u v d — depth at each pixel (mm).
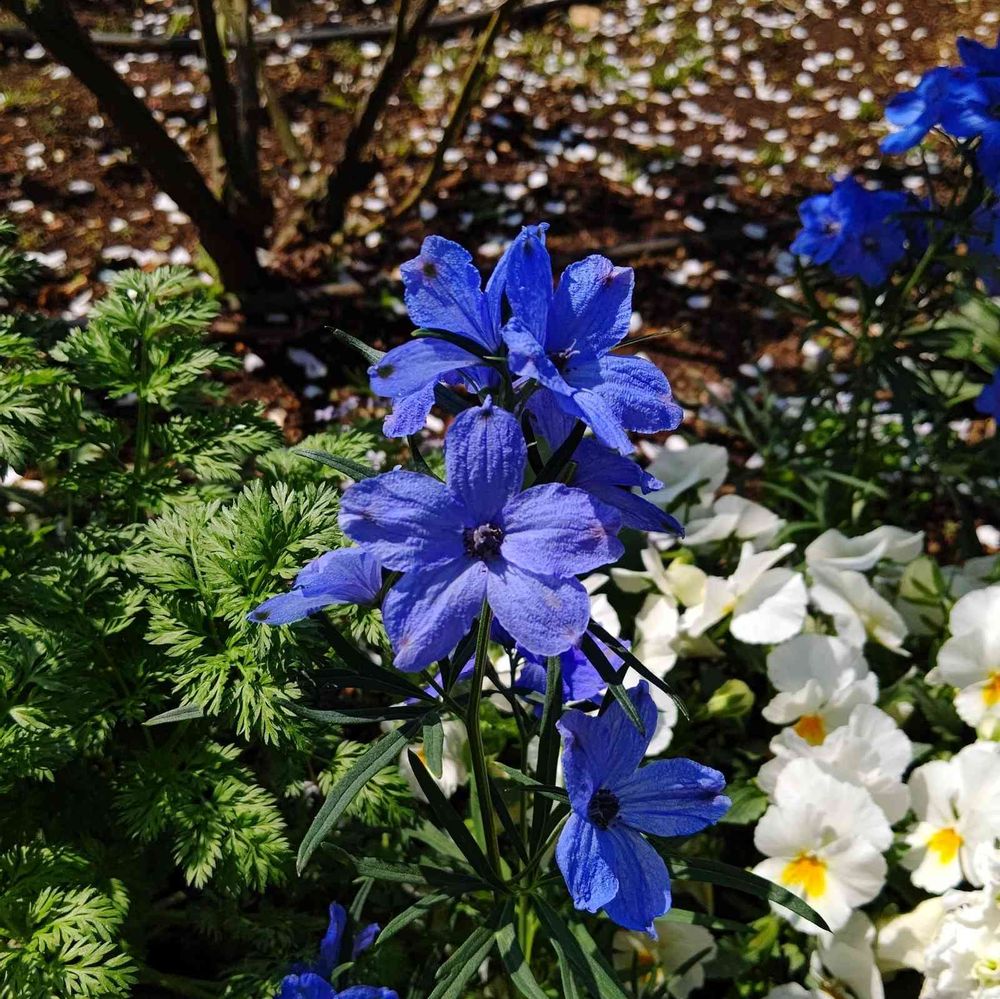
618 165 721
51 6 506
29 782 394
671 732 432
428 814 417
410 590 279
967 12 863
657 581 451
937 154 733
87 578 384
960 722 440
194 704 348
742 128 760
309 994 331
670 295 645
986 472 514
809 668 432
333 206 645
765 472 531
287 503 377
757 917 412
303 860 298
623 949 402
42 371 413
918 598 462
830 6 867
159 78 751
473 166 711
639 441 583
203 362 422
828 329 625
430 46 804
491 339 287
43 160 681
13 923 355
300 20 810
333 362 605
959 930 370
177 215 657
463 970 325
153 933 400
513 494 280
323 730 398
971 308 490
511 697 333
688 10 856
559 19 840
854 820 388
